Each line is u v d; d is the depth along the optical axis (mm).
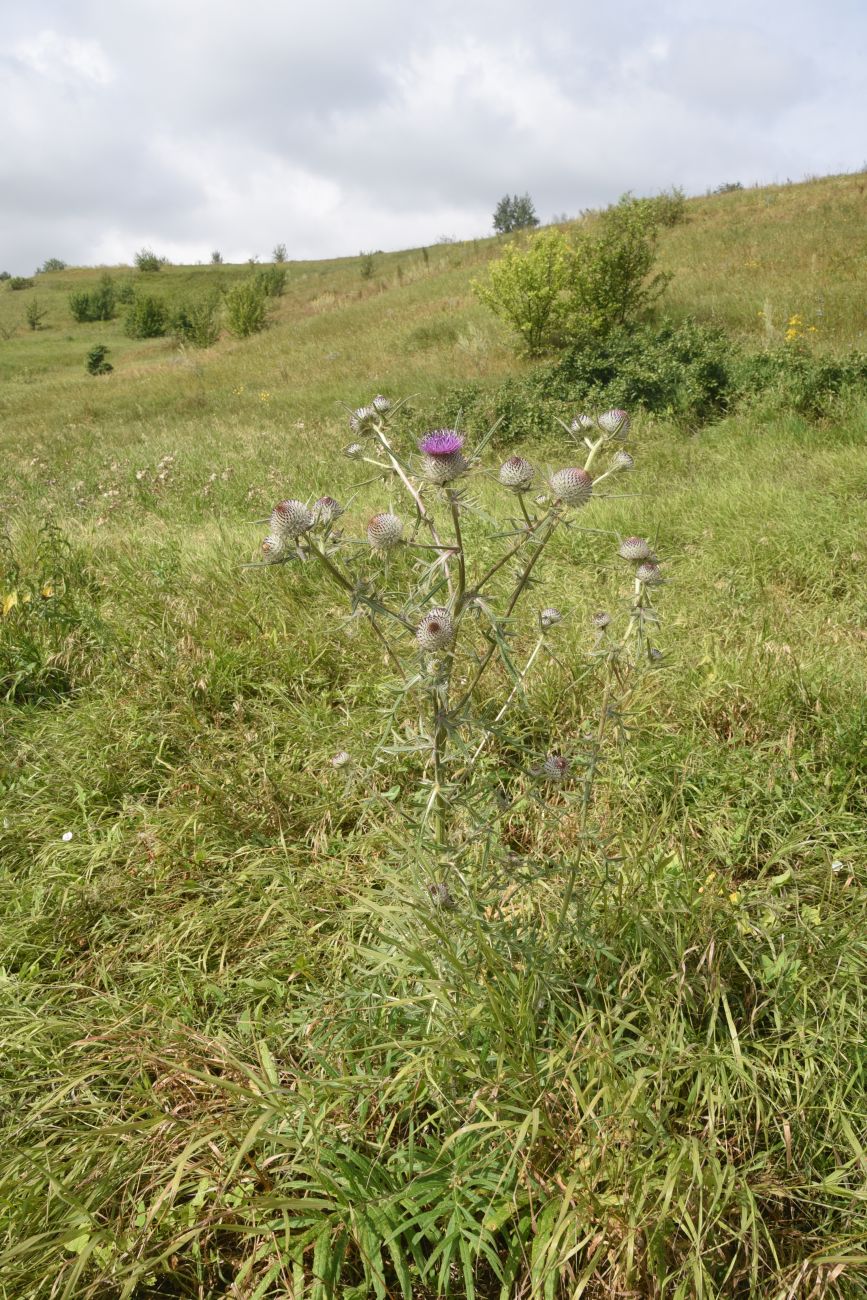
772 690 3867
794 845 2977
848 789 3289
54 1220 1865
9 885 3059
